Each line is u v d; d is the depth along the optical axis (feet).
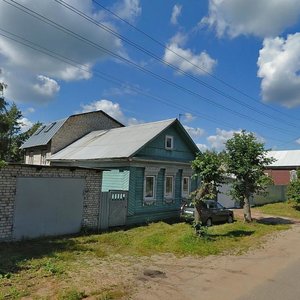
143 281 27.89
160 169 70.49
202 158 47.03
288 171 152.35
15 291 23.82
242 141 65.21
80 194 50.31
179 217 72.54
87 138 92.53
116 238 45.75
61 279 27.17
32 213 44.04
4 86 78.13
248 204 67.15
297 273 31.22
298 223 71.41
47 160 85.35
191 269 32.19
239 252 40.37
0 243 40.16
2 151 91.09
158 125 75.46
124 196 60.34
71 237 45.98
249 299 24.00
